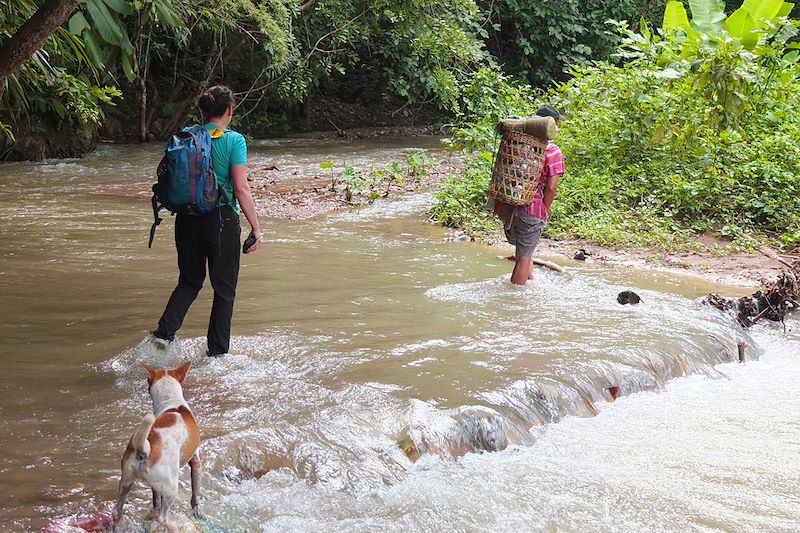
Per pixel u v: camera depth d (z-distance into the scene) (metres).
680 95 11.95
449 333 6.19
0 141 16.12
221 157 5.34
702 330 6.51
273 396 4.88
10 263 8.15
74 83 10.07
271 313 6.63
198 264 5.50
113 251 8.78
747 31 12.93
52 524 3.38
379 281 7.85
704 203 10.59
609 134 12.17
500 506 3.97
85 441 4.24
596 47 24.78
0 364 5.31
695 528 3.89
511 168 7.43
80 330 6.06
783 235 9.77
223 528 3.48
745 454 4.72
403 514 3.82
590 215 10.58
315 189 13.22
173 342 5.57
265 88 20.69
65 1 5.80
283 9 17.73
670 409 5.40
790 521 3.98
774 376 6.18
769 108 12.39
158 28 18.62
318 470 4.09
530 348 5.88
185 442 3.25
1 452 4.07
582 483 4.27
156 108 20.69
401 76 21.70
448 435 4.51
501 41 25.52
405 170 15.16
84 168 15.66
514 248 9.61
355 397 4.86
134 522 3.36
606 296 7.44
